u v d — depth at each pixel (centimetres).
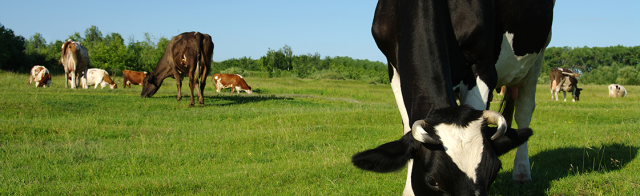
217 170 557
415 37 354
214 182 480
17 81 2470
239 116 1139
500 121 257
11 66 4197
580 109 1347
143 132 853
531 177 496
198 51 1317
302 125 980
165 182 476
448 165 253
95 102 1273
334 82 4184
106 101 1312
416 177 279
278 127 919
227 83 2439
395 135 834
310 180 491
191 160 617
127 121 992
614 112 1245
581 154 606
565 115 1193
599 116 1177
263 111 1206
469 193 247
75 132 812
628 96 2641
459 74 416
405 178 488
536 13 473
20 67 4209
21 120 909
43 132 796
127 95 1572
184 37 1338
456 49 403
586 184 451
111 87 2505
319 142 752
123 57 4191
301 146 726
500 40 454
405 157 269
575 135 809
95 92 1609
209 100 1533
